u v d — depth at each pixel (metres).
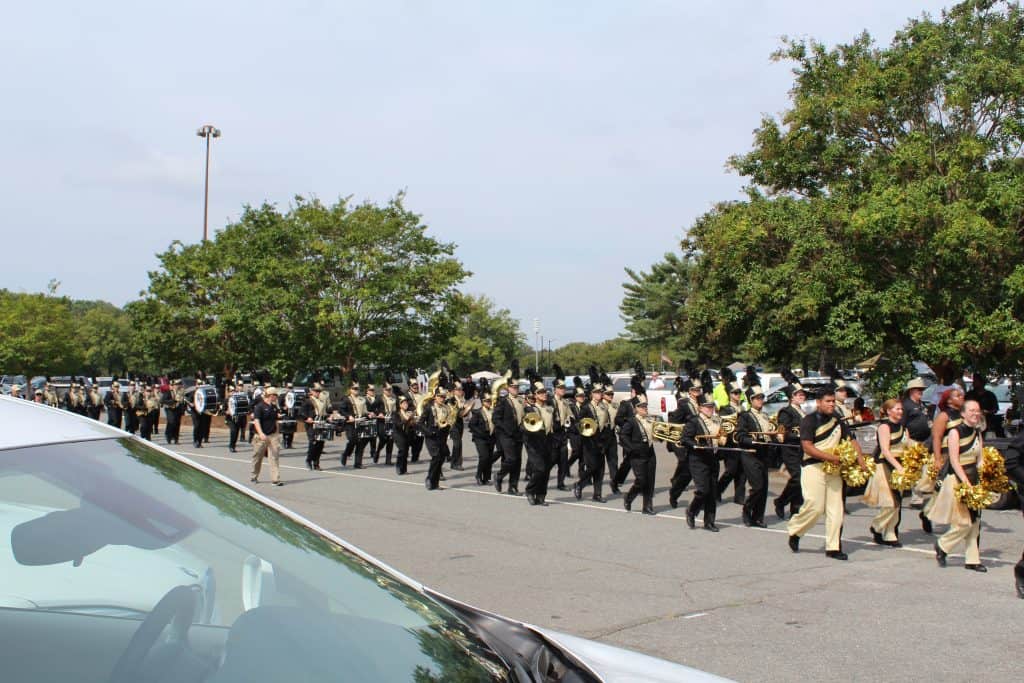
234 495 2.91
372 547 10.60
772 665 6.16
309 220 31.83
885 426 10.98
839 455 9.95
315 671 2.15
